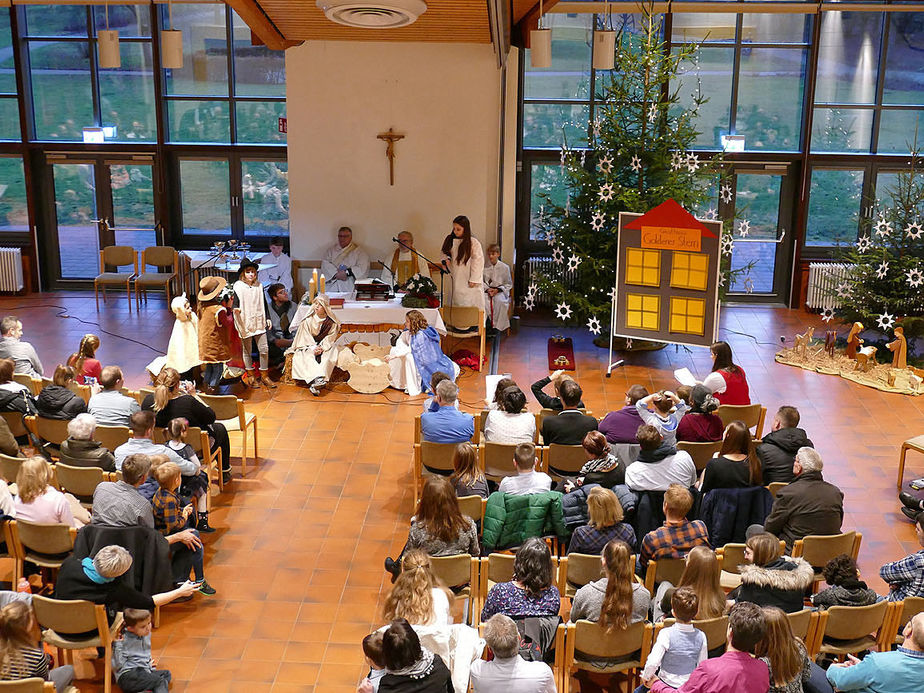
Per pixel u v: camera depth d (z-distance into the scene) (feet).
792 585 16.75
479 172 41.83
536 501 20.26
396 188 42.14
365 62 40.93
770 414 33.63
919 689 15.20
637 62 39.06
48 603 17.24
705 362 39.27
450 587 19.12
